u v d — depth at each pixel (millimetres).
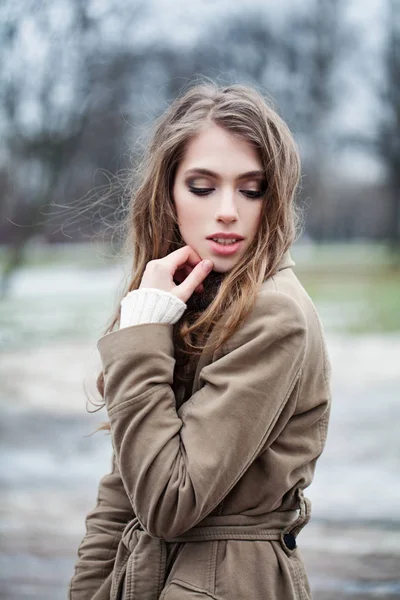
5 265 16219
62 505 5062
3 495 5242
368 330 13711
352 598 3377
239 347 1525
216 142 1604
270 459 1548
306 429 1617
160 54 14969
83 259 21938
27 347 11617
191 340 1666
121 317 1623
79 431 7203
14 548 4195
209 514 1573
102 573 1778
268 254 1611
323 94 23750
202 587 1518
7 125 13648
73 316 14289
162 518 1500
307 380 1591
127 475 1523
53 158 14523
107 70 13016
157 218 1696
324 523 4520
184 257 1640
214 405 1498
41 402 8422
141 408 1522
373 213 29047
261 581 1534
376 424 7156
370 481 5414
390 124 25922
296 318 1517
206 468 1463
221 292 1573
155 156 1694
